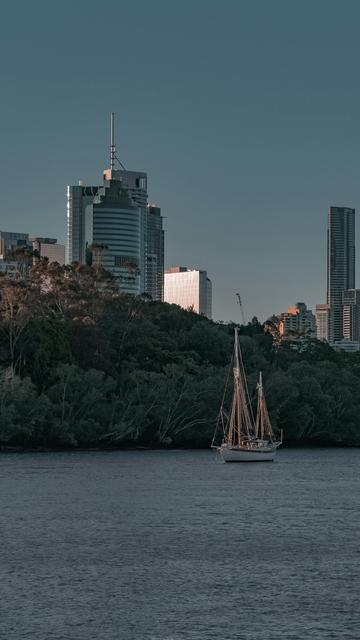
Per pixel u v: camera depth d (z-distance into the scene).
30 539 122.94
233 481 190.00
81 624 86.56
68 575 103.62
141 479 189.62
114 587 98.75
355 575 104.62
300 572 105.81
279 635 83.75
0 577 102.62
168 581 101.38
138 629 85.25
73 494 164.88
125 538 124.12
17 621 87.31
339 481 192.75
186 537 125.19
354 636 83.56
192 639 82.81
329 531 130.25
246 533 128.38
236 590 98.00
